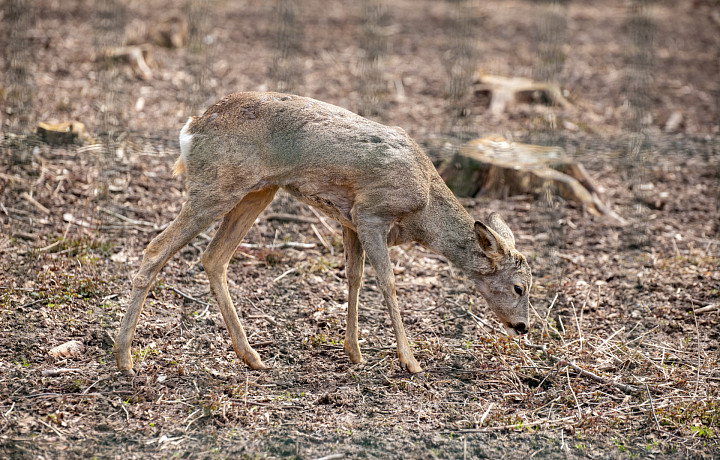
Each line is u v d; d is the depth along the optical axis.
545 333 9.77
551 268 11.84
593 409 8.20
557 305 10.71
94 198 12.68
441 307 10.64
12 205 12.07
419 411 8.00
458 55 24.27
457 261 8.90
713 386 8.66
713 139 17.52
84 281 10.04
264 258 11.51
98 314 9.46
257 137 8.26
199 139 8.38
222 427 7.51
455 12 30.28
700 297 10.95
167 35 22.39
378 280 8.44
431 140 16.20
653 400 8.39
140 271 8.27
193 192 8.32
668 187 15.31
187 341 9.16
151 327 9.31
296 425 7.61
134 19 24.45
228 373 8.57
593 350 9.41
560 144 16.64
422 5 31.55
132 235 11.75
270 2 29.78
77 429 7.29
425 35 26.92
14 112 15.69
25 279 9.97
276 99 8.48
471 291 11.17
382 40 25.77
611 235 13.16
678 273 11.71
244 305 10.20
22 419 7.34
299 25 26.81
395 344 9.55
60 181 12.95
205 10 26.97
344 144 8.20
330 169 8.26
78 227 11.73
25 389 7.82
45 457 6.82
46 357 8.41
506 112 19.19
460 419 7.89
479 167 14.55
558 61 23.66
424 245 8.98
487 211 13.87
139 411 7.64
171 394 8.00
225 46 23.31
